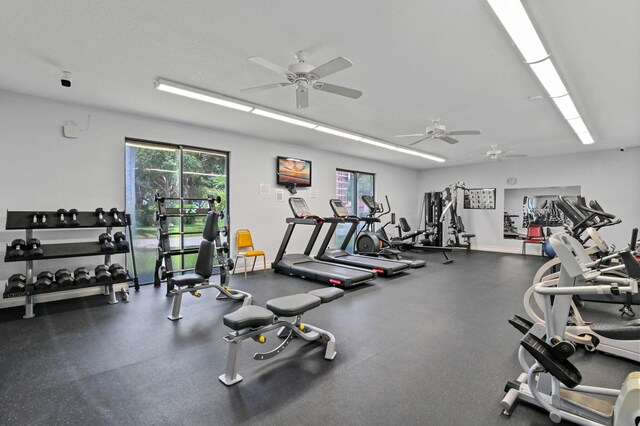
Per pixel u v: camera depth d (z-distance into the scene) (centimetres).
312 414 186
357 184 877
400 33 250
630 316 353
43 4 216
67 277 362
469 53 282
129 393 206
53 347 272
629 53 279
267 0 211
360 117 479
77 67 312
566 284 185
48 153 399
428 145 680
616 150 727
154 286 475
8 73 325
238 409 191
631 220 710
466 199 970
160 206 455
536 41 245
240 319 222
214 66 312
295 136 605
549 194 821
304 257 605
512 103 411
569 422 177
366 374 231
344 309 379
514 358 256
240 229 595
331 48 274
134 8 221
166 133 499
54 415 184
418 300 417
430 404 196
